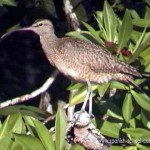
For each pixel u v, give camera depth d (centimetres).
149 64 1352
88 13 1708
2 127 1210
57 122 1163
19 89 1922
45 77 1778
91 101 1387
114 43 1392
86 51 1433
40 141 1157
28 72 1925
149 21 1380
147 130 1284
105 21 1395
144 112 1327
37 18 1644
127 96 1325
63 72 1468
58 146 1156
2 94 1906
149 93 1509
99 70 1416
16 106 1444
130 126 1330
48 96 1630
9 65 1962
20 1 1630
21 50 1947
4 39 1956
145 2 1574
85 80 1439
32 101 1742
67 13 1590
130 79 1383
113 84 1370
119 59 1394
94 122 1316
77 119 1260
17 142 1151
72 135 1244
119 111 1355
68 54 1448
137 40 1395
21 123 1217
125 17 1333
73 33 1452
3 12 1756
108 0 1675
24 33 1936
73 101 1384
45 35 1490
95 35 1385
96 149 1247
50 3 1623
